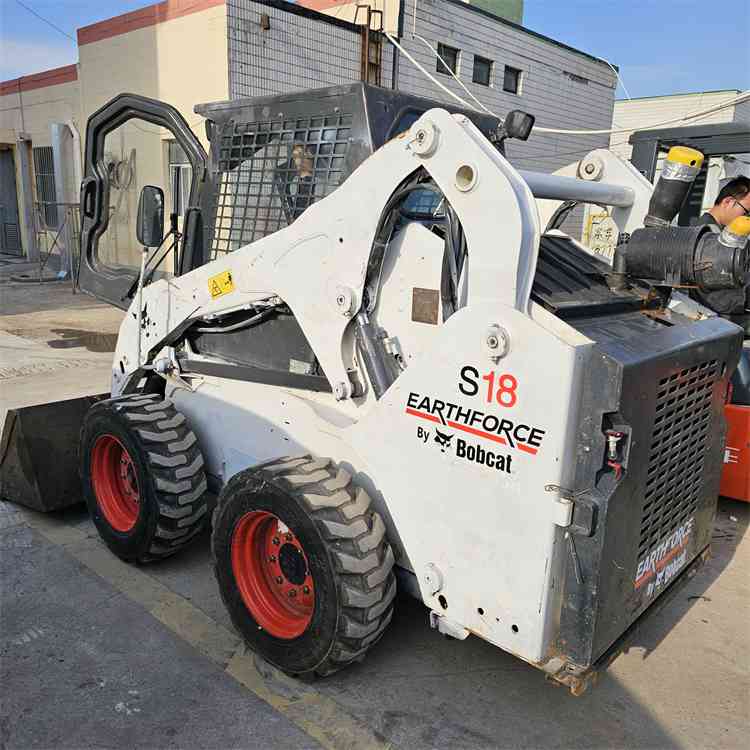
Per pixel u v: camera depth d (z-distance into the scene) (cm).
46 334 899
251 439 310
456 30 1165
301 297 272
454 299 235
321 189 282
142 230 339
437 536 232
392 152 234
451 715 250
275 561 272
